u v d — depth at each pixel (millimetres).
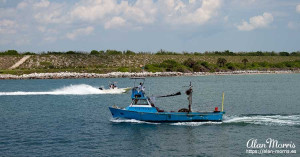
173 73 149500
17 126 37562
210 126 36594
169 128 35781
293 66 199750
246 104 55969
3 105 54469
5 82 109062
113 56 188125
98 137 32750
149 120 37969
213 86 94312
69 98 63844
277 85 97938
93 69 151750
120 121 39281
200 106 54250
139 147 29688
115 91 73500
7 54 180375
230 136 32969
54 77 128375
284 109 49969
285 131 34812
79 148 29344
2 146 29734
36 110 49062
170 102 58719
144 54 199125
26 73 135125
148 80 118500
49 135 33438
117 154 27906
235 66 183750
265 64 198750
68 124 38500
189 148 29453
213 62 199375
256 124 37625
